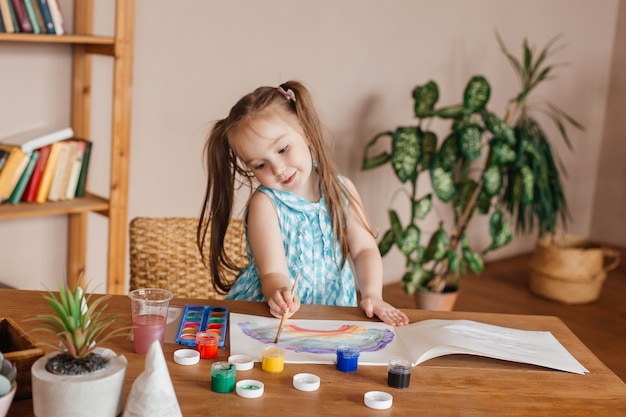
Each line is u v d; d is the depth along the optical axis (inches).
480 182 146.9
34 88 113.7
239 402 47.8
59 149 108.9
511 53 179.5
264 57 137.0
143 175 127.1
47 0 102.2
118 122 108.9
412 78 160.6
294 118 69.4
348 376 52.6
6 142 110.7
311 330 60.3
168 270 83.4
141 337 53.3
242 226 86.7
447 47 165.2
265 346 56.5
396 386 51.4
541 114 192.1
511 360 56.9
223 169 72.6
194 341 55.7
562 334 64.5
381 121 157.6
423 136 142.7
